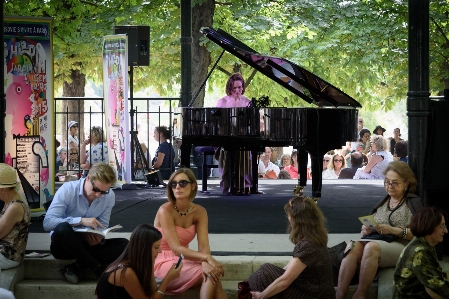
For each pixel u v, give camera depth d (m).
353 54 19.00
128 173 11.40
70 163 14.92
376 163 13.54
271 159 15.02
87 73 20.45
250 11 16.95
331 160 14.80
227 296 6.44
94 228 6.55
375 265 6.15
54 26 16.61
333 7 17.67
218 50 18.09
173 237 6.29
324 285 5.84
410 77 6.83
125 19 16.61
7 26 8.50
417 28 6.77
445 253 6.90
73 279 6.64
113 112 11.62
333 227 8.01
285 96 20.28
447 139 6.80
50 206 6.71
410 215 6.37
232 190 10.68
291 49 19.00
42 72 8.70
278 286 5.79
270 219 8.59
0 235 6.57
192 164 13.28
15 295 6.63
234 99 10.59
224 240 7.43
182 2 12.27
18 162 8.59
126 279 5.47
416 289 5.66
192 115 9.43
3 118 7.26
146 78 21.59
